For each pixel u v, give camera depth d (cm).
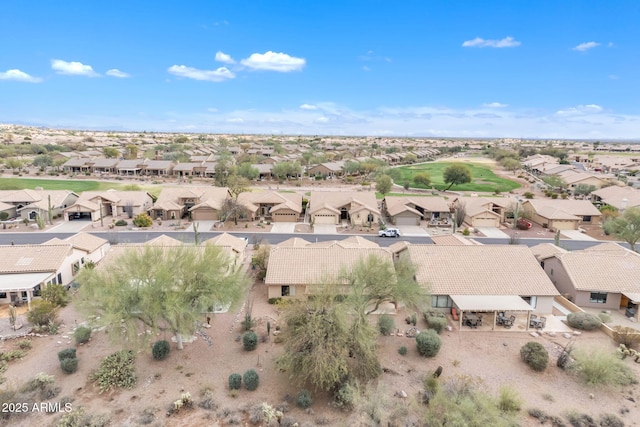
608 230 6669
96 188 11300
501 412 2370
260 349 3222
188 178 13588
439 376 2880
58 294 3897
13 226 7338
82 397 2608
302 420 2442
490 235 7169
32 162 15538
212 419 2438
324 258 4250
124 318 2803
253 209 8056
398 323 3716
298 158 18088
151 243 4625
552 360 3125
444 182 13362
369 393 2509
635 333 3328
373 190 11831
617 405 2633
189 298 3038
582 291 4066
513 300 3691
